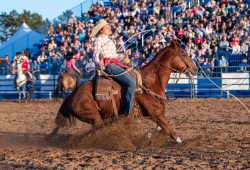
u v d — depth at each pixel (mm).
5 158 12102
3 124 21719
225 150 13180
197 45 39250
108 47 14172
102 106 14172
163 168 10523
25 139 16578
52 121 22719
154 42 36969
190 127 19109
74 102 14188
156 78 14688
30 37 48656
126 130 14227
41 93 39719
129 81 13992
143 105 14266
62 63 41188
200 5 46062
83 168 10586
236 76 36188
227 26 41906
